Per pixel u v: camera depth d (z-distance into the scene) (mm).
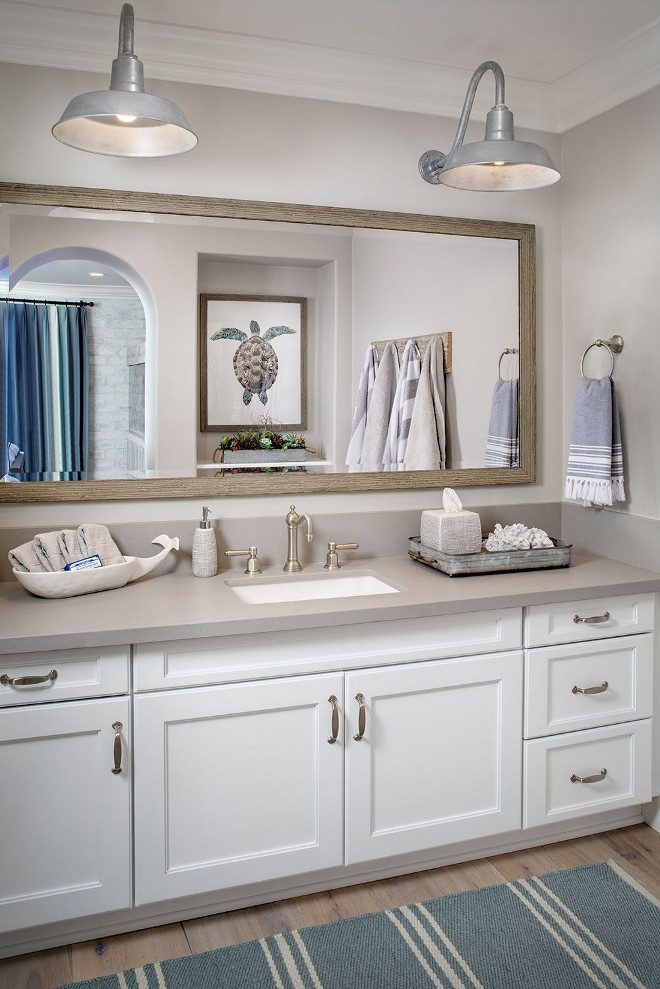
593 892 2184
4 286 2242
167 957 1924
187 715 1947
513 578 2402
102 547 2281
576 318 2824
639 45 2365
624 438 2629
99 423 2361
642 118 2477
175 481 2438
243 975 1857
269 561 2562
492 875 2279
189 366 2432
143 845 1938
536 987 1815
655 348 2473
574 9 2184
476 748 2260
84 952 1946
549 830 2459
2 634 1790
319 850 2102
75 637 1813
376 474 2652
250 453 2512
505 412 2805
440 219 2662
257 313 2490
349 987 1817
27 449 2299
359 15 2209
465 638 2223
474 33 2324
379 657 2123
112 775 1902
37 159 2256
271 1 2127
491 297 2758
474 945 1963
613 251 2625
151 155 1925
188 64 2348
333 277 2559
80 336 2324
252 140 2459
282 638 2025
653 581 2387
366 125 2580
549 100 2756
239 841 2031
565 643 2340
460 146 2047
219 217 2426
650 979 1841
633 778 2471
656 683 2484
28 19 2156
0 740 1811
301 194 2525
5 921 1848
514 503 2871
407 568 2541
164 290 2389
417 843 2207
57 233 2279
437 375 2707
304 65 2436
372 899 2164
